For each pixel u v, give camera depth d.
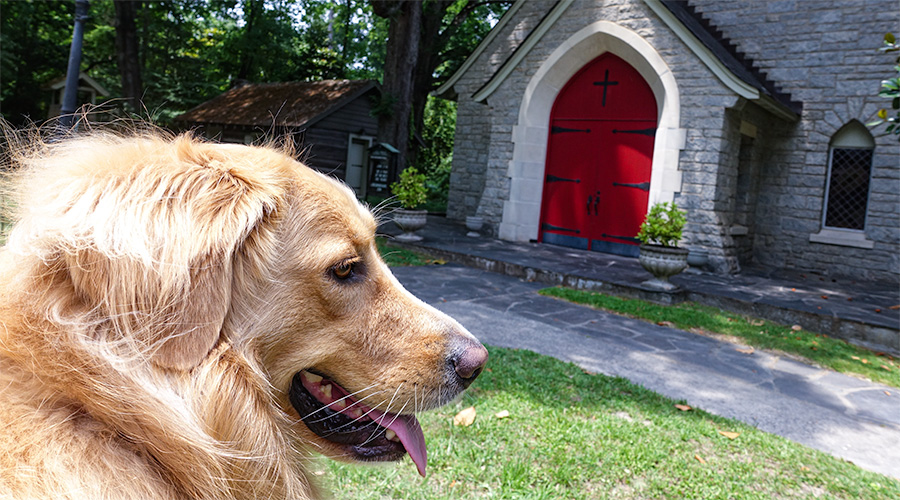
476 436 3.64
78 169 1.12
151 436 1.03
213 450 1.06
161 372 1.05
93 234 1.00
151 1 23.39
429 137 31.75
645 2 11.33
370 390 1.51
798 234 12.55
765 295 8.77
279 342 1.33
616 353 5.98
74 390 1.01
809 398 5.16
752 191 12.62
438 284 8.75
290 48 27.56
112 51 25.12
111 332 1.01
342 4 32.03
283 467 1.24
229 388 1.12
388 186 17.88
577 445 3.63
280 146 1.74
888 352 7.02
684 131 11.04
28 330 1.03
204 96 25.56
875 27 11.52
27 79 23.08
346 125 20.97
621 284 8.84
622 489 3.20
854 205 12.23
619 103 12.45
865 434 4.43
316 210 1.41
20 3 22.62
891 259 11.63
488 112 15.49
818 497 3.29
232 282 1.20
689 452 3.69
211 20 29.75
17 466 0.91
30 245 1.03
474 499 2.96
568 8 12.47
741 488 3.29
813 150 12.29
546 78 12.89
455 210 16.27
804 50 12.25
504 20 14.96
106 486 0.96
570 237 13.12
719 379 5.46
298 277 1.36
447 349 1.59
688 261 10.80
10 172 1.26
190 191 1.11
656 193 11.39
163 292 1.02
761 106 10.87
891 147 11.54
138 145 1.21
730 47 12.76
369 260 1.55
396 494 2.96
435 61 25.98
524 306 7.78
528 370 5.01
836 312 7.78
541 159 13.23
